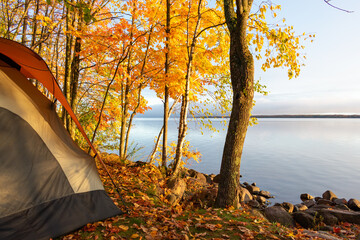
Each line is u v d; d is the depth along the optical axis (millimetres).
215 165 27406
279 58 7102
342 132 109750
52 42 10430
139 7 9141
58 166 3998
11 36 9633
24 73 4832
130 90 11039
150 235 3588
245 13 5809
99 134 13805
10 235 2984
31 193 3514
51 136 4129
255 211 7570
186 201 7988
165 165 9758
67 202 3838
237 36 5883
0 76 3824
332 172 25406
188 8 9320
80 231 3580
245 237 3637
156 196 6312
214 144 50469
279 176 23094
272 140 66562
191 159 30344
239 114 5855
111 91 12039
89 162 4566
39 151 3842
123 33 7789
